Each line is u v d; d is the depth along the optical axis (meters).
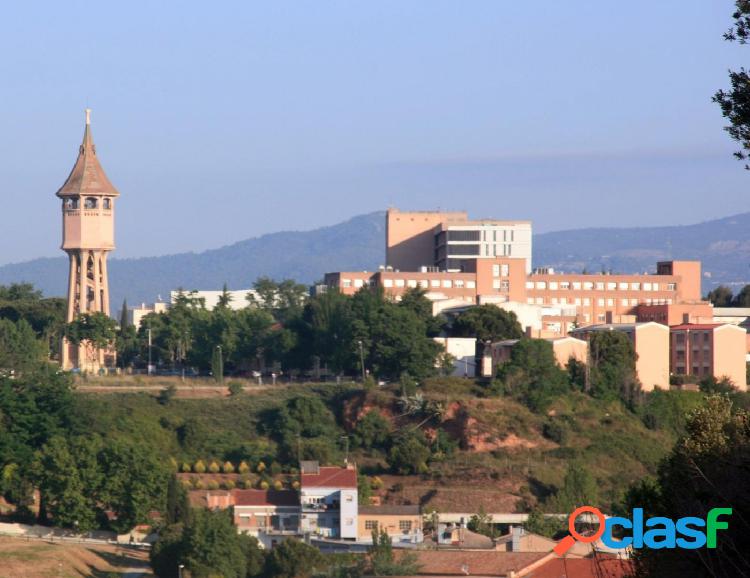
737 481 125.81
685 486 140.62
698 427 156.75
